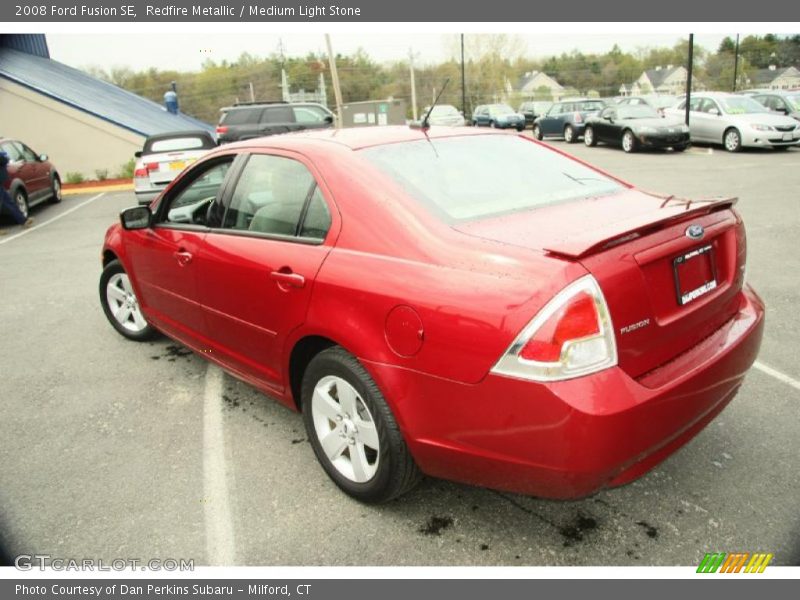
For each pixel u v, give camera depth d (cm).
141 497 310
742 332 274
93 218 1284
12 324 588
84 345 520
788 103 2008
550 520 280
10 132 1975
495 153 339
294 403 327
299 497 304
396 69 7975
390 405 259
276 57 8244
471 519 283
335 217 289
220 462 337
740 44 9231
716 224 272
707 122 1880
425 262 251
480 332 227
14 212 1182
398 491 277
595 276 219
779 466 308
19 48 2733
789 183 1154
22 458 350
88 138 2019
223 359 374
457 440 242
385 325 254
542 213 280
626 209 286
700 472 306
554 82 10144
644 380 231
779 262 646
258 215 337
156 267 420
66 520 295
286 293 299
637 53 10462
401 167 301
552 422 215
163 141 1302
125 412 398
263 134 1852
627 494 293
